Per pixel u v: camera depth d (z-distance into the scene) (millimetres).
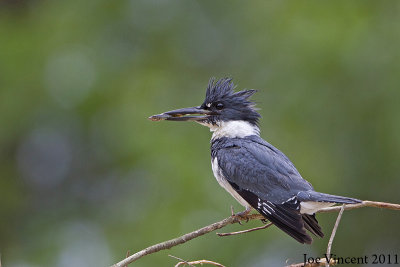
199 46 15812
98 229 13758
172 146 13023
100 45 15000
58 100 14266
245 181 8438
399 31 13211
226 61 15508
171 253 11750
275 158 8531
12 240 14523
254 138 9023
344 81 13242
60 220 14461
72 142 14641
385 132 12688
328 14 13859
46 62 14477
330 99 13281
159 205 12555
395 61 12938
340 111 13211
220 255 11766
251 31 15117
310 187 8250
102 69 14648
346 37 13242
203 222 12102
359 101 13047
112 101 14430
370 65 13031
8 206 14742
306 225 8164
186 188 12500
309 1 14359
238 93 9297
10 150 14758
